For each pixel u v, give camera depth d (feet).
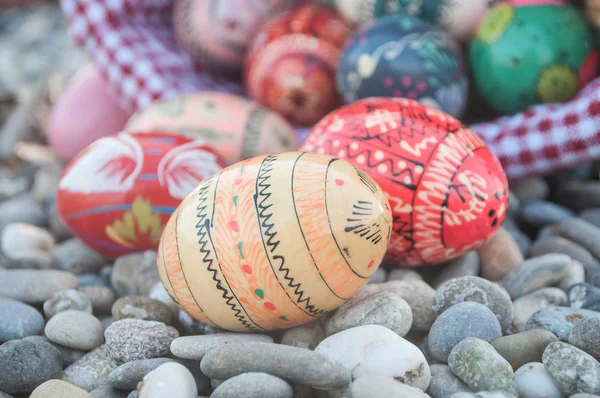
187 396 0.78
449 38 1.25
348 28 1.34
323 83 1.29
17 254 1.13
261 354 0.78
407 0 1.28
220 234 0.82
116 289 1.02
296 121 1.32
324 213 0.80
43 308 0.97
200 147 1.05
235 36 1.40
